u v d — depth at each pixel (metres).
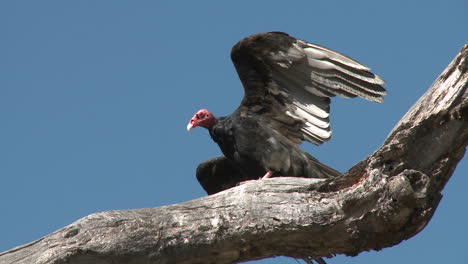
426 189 9.70
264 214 10.58
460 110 9.82
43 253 10.08
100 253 10.22
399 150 10.04
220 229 10.62
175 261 10.67
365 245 10.46
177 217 10.70
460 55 9.75
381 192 9.94
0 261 10.01
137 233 10.45
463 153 10.15
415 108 10.10
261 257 11.02
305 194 10.62
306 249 10.78
